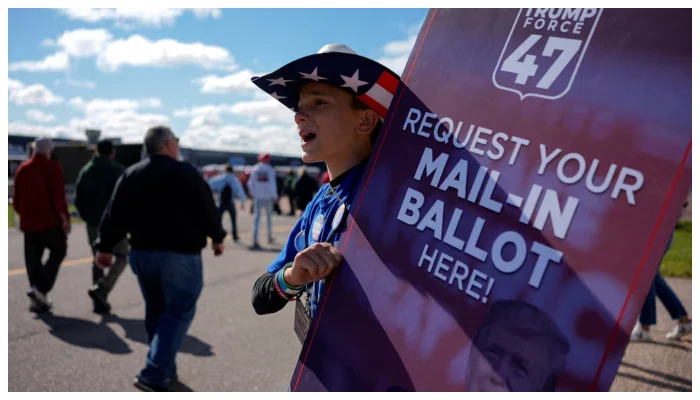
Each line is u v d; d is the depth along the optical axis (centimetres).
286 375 372
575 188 106
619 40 108
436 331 118
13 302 562
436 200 124
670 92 100
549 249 107
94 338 451
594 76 109
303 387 134
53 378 368
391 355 123
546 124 113
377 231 131
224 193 1052
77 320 501
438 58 133
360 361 127
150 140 337
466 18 130
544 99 114
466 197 120
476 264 115
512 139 117
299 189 1343
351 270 133
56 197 517
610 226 101
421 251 124
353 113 151
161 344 326
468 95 125
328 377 131
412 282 123
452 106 127
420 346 119
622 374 345
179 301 332
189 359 403
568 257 104
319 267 132
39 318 507
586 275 102
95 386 354
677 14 102
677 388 322
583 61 111
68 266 776
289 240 165
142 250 331
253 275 709
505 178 116
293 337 453
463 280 116
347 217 138
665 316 473
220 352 417
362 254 132
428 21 137
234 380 364
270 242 1034
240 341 442
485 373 110
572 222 105
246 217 1778
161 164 331
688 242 781
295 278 138
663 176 98
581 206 105
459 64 129
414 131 132
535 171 112
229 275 708
